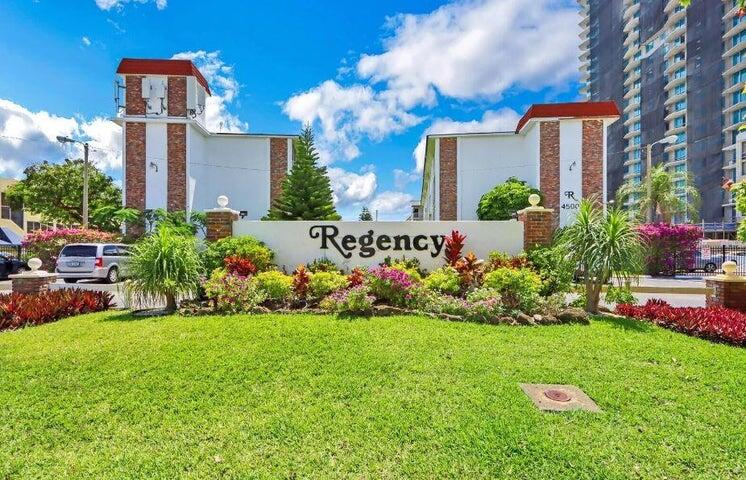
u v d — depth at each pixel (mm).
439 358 4625
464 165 23484
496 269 7488
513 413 3369
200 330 5531
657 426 3203
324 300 6891
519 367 4383
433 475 2623
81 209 27250
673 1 56875
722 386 3945
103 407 3547
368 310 6438
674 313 6234
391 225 9406
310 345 4949
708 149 51062
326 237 9422
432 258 9344
